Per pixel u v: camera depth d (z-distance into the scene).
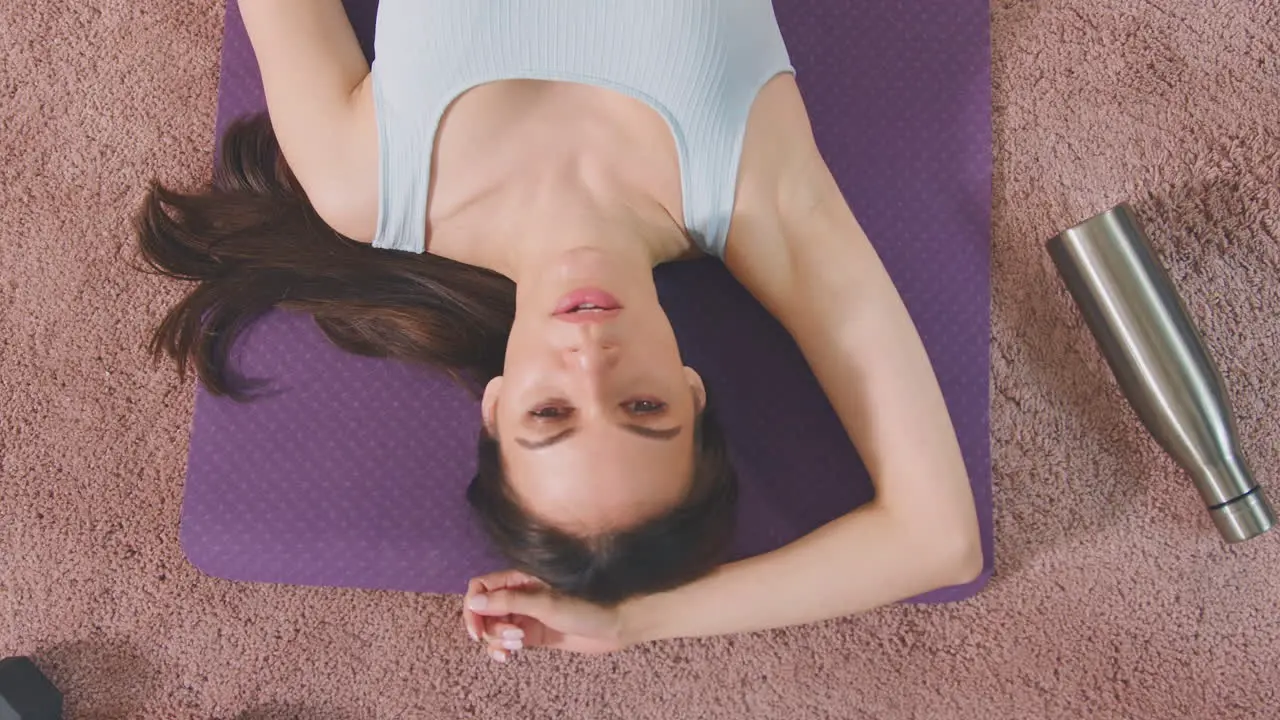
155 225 1.04
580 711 1.15
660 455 0.74
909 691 1.13
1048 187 1.16
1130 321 1.00
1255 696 1.11
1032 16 1.17
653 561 0.76
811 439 1.04
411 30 0.84
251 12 0.94
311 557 1.06
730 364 1.05
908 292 1.06
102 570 1.18
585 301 0.77
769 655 1.14
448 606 1.16
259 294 1.02
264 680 1.16
